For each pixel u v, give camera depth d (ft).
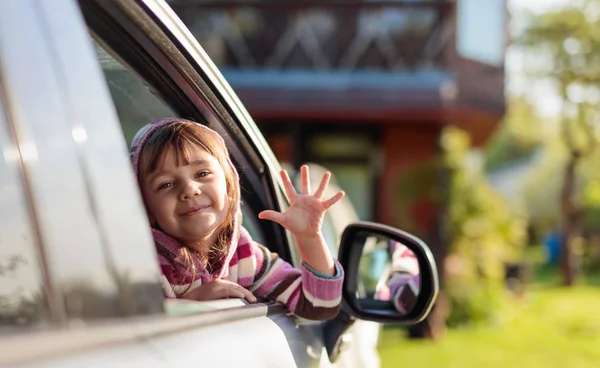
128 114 7.80
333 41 43.93
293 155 43.50
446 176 38.52
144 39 6.62
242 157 7.41
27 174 3.54
